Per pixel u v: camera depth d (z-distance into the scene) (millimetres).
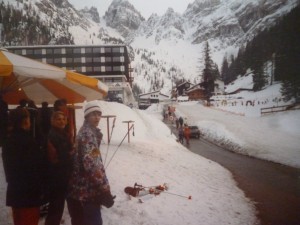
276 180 12750
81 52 88562
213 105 75312
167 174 11195
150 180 9719
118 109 31531
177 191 9031
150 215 6738
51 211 4520
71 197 4270
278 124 37250
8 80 5957
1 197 6246
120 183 8602
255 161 17906
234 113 54094
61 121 4539
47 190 4438
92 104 4328
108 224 5902
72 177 4277
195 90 103188
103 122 24812
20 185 3947
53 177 4414
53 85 7680
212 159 18531
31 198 3996
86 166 4051
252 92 99750
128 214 6520
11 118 4043
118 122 26234
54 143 4375
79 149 4168
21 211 3996
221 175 13125
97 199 4195
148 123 32062
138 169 10969
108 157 12273
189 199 8469
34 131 5949
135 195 7738
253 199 9648
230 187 10992
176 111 56531
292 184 11977
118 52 87500
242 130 32156
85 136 4145
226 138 26859
